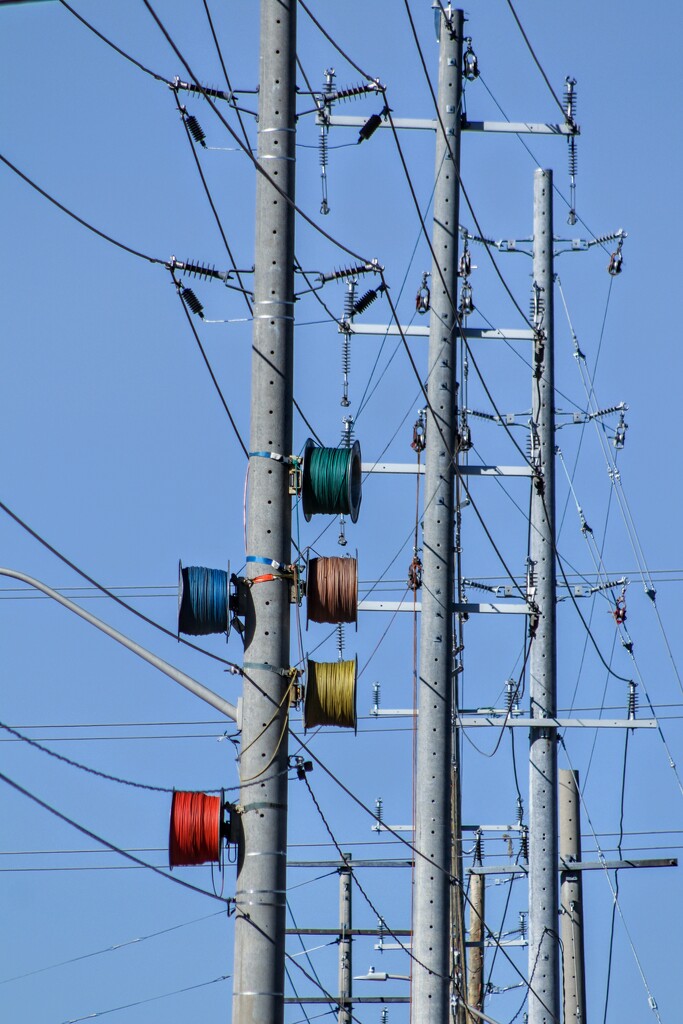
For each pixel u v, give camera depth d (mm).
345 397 77688
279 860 45312
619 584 95250
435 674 71000
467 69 76500
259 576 46938
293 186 48938
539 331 87562
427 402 69312
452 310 74375
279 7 49750
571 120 79688
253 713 46156
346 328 74875
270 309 48188
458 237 75438
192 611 46438
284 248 48500
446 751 70250
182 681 47062
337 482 47406
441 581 72000
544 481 86500
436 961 68000
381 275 52656
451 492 72875
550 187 92688
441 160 75750
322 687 47031
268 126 49125
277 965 44688
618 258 90812
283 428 47750
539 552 87125
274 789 45625
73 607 48188
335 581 47500
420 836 69375
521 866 95938
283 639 46781
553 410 88375
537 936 83375
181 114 53125
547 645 86562
